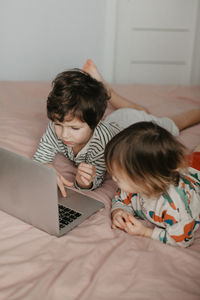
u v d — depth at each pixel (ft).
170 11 10.62
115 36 10.53
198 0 10.52
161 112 6.07
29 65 9.84
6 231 2.85
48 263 2.47
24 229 2.90
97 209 3.19
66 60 10.09
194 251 2.70
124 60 11.02
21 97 6.46
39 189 2.65
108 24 10.03
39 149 4.10
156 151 2.56
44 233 2.83
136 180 2.60
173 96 7.01
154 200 2.92
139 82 11.38
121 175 2.64
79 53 10.15
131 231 2.94
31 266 2.43
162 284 2.32
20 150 4.36
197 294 2.28
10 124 5.10
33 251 2.60
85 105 3.34
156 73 11.34
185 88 7.48
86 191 3.58
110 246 2.69
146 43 10.91
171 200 2.80
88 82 3.59
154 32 10.81
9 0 9.00
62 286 2.24
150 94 7.07
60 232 2.81
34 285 2.26
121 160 2.59
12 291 2.21
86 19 9.81
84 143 3.79
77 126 3.38
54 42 9.78
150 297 2.21
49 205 2.65
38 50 9.75
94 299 2.17
